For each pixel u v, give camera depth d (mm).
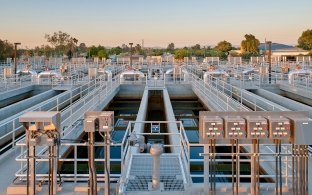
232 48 102125
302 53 89188
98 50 87125
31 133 6562
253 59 56094
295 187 6832
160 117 28000
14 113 20000
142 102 20375
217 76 29812
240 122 6262
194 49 98750
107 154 6789
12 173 8961
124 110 28938
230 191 7121
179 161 8898
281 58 66125
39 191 7188
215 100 20484
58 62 57750
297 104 19609
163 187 7129
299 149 6465
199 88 26562
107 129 6578
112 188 7422
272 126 6230
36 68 48312
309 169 8820
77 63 54750
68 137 12102
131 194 6891
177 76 33719
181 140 9289
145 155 9250
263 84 29078
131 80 32594
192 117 25141
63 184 7543
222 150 13188
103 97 21812
